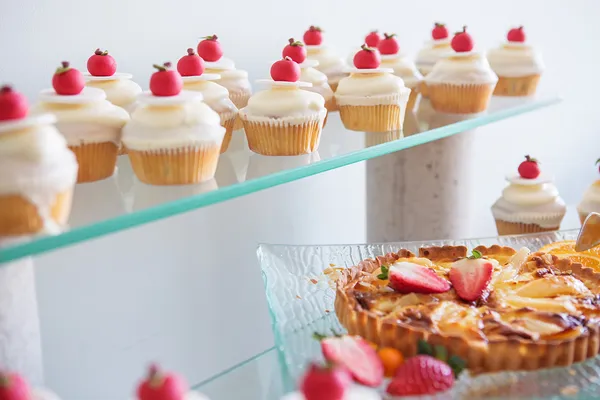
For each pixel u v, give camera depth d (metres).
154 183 0.78
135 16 0.96
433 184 1.05
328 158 0.84
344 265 0.93
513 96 1.13
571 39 1.53
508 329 0.77
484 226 1.47
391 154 1.07
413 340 0.76
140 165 0.77
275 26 1.09
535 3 1.45
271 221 1.16
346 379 0.65
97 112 0.77
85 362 1.00
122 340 1.03
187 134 0.76
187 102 0.78
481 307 0.81
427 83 1.04
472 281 0.83
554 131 1.56
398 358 0.76
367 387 0.73
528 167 1.09
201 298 1.10
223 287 1.12
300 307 0.86
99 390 1.02
